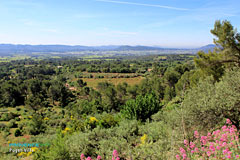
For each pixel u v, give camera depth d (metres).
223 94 5.23
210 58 9.55
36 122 25.86
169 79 37.75
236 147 3.79
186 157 3.94
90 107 35.94
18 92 53.94
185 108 5.63
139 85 45.72
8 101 50.06
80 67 107.50
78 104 40.53
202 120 5.27
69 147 5.73
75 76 92.31
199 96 5.68
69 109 42.16
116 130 7.28
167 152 4.70
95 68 104.56
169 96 27.80
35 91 58.34
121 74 91.44
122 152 5.35
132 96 42.88
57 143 5.68
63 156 5.05
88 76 89.44
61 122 29.00
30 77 85.75
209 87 5.97
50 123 29.45
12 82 61.66
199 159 3.88
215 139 4.35
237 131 4.52
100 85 62.75
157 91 38.09
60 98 51.97
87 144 6.02
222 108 4.94
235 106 4.86
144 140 6.05
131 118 10.59
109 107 38.81
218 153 3.92
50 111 44.19
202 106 5.17
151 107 10.77
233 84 5.29
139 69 98.12
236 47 8.56
